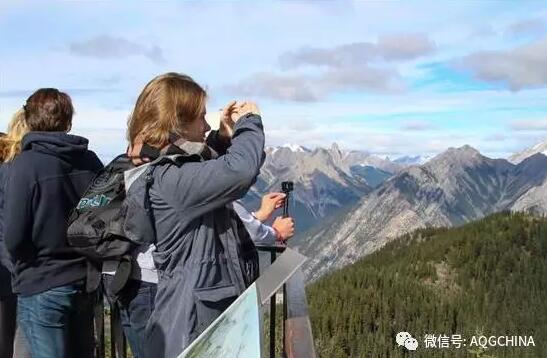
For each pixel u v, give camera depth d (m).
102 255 3.76
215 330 3.00
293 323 3.21
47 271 4.49
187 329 3.46
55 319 4.54
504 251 140.88
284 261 3.09
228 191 3.42
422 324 113.12
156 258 3.62
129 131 3.79
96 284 4.12
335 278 125.81
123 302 3.86
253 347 2.74
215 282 3.56
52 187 4.46
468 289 131.50
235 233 3.70
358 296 115.81
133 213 3.58
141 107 3.70
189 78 3.79
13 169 4.44
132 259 3.79
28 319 4.58
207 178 3.42
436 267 140.25
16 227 4.41
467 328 112.06
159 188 3.54
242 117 3.65
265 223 4.32
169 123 3.64
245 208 4.15
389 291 121.31
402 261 148.62
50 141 4.48
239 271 3.63
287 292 3.28
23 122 5.11
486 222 158.25
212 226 3.59
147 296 3.79
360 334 103.00
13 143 5.05
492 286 131.75
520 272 134.00
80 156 4.67
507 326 113.75
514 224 150.62
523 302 123.75
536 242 144.25
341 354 91.75
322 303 109.94
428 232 162.00
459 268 139.00
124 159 4.13
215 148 3.97
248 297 2.96
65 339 4.59
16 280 4.58
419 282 134.38
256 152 3.48
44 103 4.55
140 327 3.82
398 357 101.38
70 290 4.54
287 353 3.19
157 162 3.58
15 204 4.39
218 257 3.60
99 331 4.90
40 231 4.46
